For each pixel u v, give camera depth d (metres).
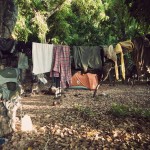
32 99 6.71
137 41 3.62
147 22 4.14
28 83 7.28
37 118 4.55
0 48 3.23
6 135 3.52
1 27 3.87
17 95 3.69
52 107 5.63
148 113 4.62
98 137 3.51
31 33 8.61
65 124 4.16
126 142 3.31
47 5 8.95
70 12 10.57
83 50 3.63
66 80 3.61
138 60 3.66
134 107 5.54
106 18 10.75
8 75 3.48
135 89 9.35
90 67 3.65
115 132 3.70
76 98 7.02
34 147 3.17
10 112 3.61
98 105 5.89
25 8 8.55
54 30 10.59
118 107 5.08
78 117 4.65
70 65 3.61
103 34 12.50
